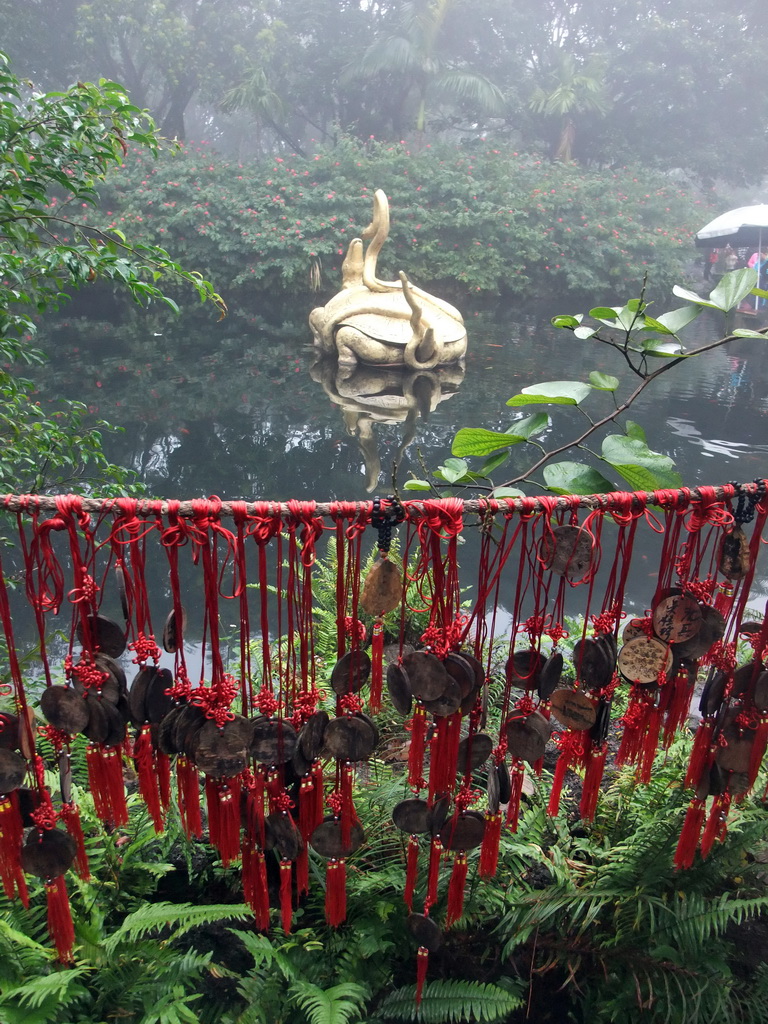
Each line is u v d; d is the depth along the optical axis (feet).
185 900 7.15
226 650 12.44
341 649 4.87
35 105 9.11
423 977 5.81
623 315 6.52
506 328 43.70
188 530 4.31
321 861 6.89
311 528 4.42
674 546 4.99
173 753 4.75
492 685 10.32
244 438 22.66
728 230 45.42
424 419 24.94
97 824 6.91
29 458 10.96
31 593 4.21
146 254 9.66
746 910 6.44
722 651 5.25
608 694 5.05
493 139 57.47
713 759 5.41
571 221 51.24
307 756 4.81
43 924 6.02
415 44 56.65
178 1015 5.49
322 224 45.16
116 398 26.25
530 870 7.40
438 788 5.09
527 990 6.53
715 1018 6.04
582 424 24.22
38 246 9.59
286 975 5.83
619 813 7.67
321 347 33.91
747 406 26.50
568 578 4.75
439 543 4.64
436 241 47.98
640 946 6.52
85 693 4.45
